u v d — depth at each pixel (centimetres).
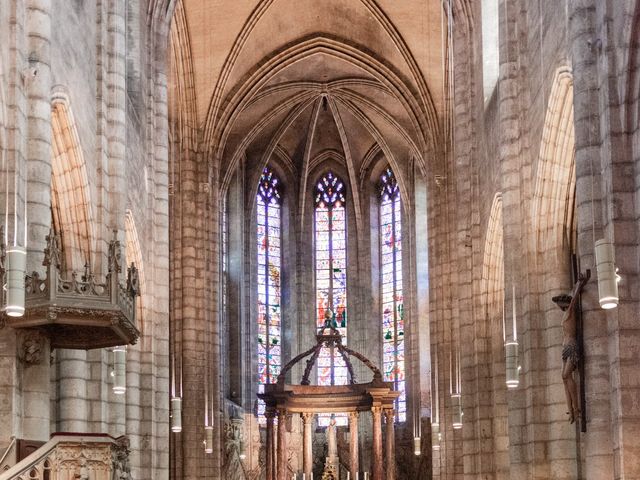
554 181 2602
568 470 2498
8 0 1958
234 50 4597
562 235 2631
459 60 3738
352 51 4844
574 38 2078
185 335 4506
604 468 1942
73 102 2345
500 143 2914
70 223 2455
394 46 4694
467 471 3469
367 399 4544
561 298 2061
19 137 1931
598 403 1964
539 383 2598
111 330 2069
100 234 2514
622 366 1869
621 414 1858
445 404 4447
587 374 1989
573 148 2541
